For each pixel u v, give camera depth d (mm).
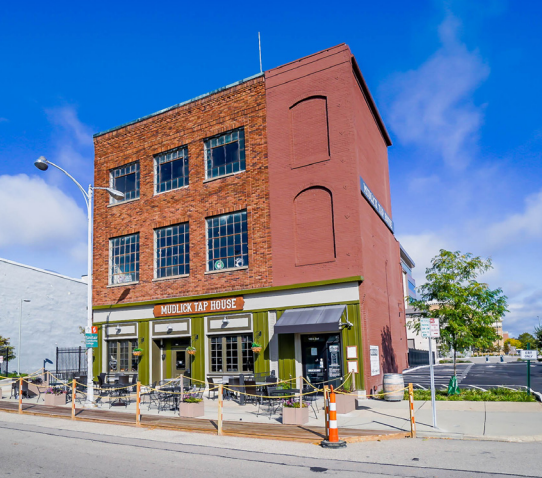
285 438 12055
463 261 18750
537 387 21266
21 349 39188
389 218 28016
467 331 17734
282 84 22422
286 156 21766
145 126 26922
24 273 40281
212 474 8875
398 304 30688
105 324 26500
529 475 8281
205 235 23734
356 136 20641
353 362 18562
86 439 12719
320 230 20531
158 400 19484
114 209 27484
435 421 12680
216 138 24359
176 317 23891
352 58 21109
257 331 21219
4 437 13188
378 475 8562
